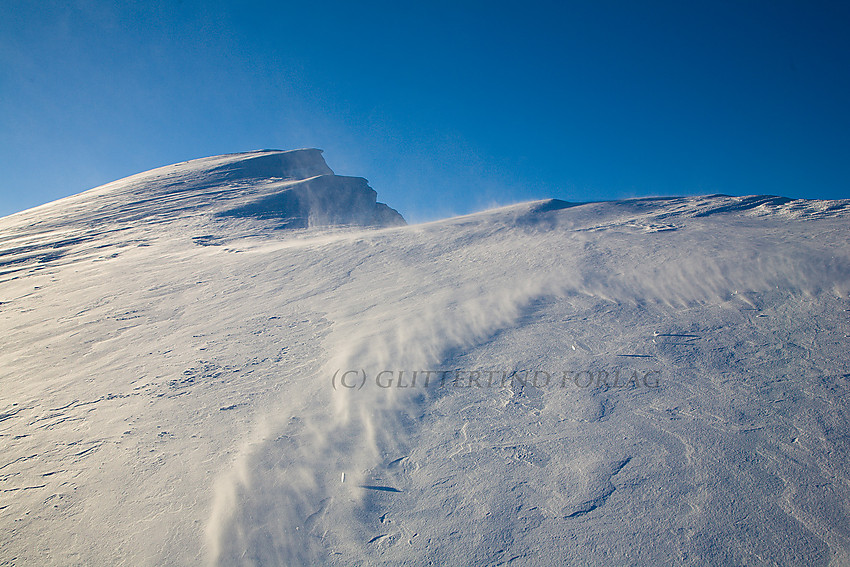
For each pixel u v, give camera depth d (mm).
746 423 3453
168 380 5156
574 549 2596
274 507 3111
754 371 4086
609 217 10625
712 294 5629
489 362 4695
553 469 3207
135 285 9484
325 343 5648
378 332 5699
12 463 3939
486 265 8016
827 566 2371
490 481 3158
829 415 3443
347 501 3111
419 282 7578
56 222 17938
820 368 4016
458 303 6336
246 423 4121
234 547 2842
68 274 11133
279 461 3547
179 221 16703
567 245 8422
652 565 2465
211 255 11562
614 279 6438
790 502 2756
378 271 8570
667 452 3244
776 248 6598
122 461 3779
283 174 26969
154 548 2893
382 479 3287
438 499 3055
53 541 3031
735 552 2488
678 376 4133
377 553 2711
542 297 6184
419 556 2658
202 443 3896
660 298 5727
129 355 6094
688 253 6934
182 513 3146
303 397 4441
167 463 3686
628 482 3020
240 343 5996
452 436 3674
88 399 4977
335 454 3580
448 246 9742
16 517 3283
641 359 4453
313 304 7199
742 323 4898
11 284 10922
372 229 15703
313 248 10867
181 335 6559
